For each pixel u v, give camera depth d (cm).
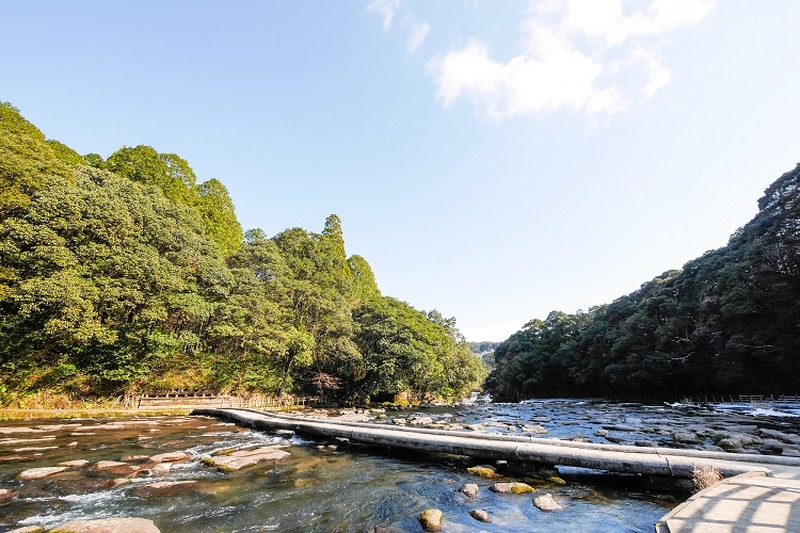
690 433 1375
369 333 4525
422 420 1944
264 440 1328
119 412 2233
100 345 2277
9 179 2067
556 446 883
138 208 2797
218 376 3094
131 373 2395
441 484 780
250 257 4078
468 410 3384
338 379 4259
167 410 2442
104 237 2309
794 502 437
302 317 4088
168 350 2636
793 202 4000
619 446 898
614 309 6294
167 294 2528
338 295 4759
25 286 1766
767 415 2283
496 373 8288
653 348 4791
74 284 1936
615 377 5156
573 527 545
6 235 1933
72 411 2062
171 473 839
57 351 2136
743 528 362
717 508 428
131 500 650
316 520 583
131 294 2228
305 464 955
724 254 4703
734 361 3675
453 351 6316
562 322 7844
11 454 983
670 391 4859
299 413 2716
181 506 629
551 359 6912
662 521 421
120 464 875
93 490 695
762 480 555
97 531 479
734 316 3831
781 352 3431
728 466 658
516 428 1664
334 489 745
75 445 1138
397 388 4162
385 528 549
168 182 4569
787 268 3753
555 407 3731
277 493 713
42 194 2144
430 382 4925
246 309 3158
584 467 793
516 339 8262
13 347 1973
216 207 5284
